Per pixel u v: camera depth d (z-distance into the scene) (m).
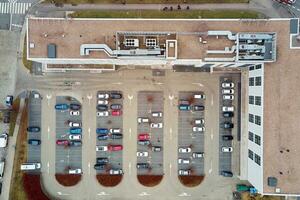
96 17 96.06
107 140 97.69
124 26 83.69
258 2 96.19
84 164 98.00
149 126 97.69
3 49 97.25
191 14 95.88
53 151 98.38
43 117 97.88
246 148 94.62
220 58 83.06
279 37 82.75
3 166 96.88
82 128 97.88
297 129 83.19
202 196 97.81
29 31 83.56
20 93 97.56
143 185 97.81
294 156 83.31
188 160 97.69
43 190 97.81
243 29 83.50
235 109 97.75
